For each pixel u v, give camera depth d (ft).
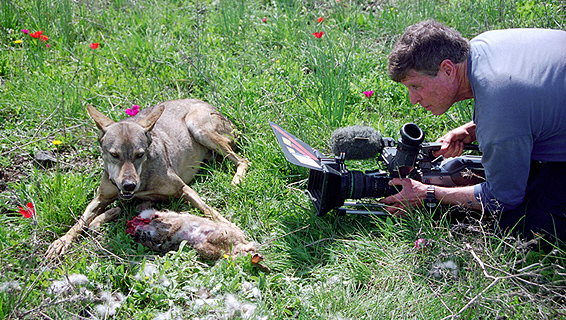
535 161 10.98
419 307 9.28
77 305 9.46
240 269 10.35
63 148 14.83
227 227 11.25
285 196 13.08
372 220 12.14
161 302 9.75
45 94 16.29
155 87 17.31
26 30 18.53
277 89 16.88
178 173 14.02
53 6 20.72
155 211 11.69
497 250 10.09
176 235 11.07
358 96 16.83
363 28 21.20
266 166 14.03
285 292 10.20
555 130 9.75
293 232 11.72
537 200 10.52
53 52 19.21
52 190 12.59
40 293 9.58
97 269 10.29
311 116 15.76
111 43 19.75
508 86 9.41
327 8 22.88
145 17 21.48
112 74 17.84
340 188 11.11
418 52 9.96
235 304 9.45
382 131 14.89
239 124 15.51
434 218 11.76
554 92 9.39
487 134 9.74
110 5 22.81
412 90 10.68
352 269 10.75
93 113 12.14
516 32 10.18
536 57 9.61
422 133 10.53
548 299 8.95
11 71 17.52
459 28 19.40
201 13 22.65
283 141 11.28
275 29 20.58
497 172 10.03
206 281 10.12
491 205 10.59
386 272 10.48
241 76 17.75
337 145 11.23
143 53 19.20
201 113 14.83
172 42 19.66
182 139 14.35
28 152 14.39
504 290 9.37
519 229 10.62
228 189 13.35
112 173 11.82
